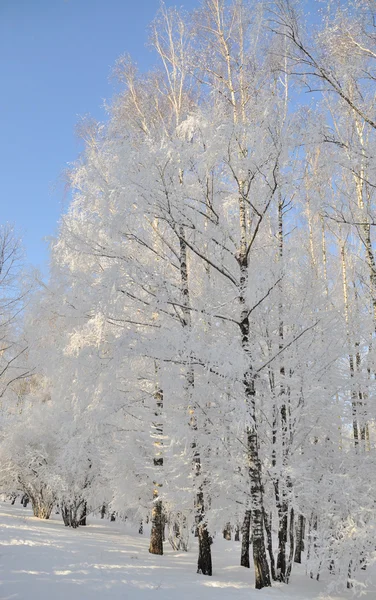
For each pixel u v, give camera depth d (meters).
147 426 11.87
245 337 7.99
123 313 8.76
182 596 6.18
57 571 6.93
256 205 8.73
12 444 17.78
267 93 8.48
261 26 7.88
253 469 7.68
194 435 8.12
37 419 18.28
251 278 7.62
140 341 7.54
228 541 18.08
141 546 12.79
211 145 7.53
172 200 7.53
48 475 16.31
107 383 8.75
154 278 8.03
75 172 9.70
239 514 8.42
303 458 8.98
